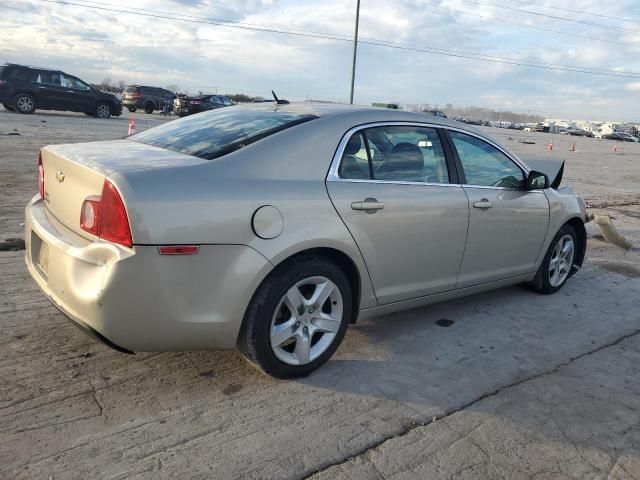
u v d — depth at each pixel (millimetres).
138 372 3273
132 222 2566
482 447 2807
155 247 2605
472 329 4301
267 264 2928
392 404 3139
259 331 3029
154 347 2805
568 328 4465
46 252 3018
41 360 3312
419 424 2965
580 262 5598
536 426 3027
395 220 3520
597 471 2689
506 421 3051
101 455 2520
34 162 10719
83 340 3598
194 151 3133
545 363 3805
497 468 2652
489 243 4270
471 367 3662
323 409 3039
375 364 3607
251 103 4188
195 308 2771
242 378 3297
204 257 2742
